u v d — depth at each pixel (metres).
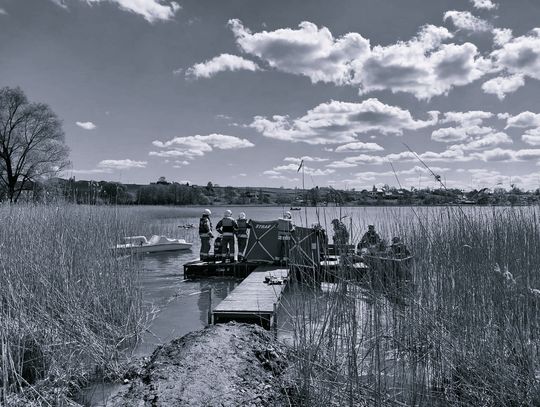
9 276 6.09
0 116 46.44
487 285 4.76
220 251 15.05
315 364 4.53
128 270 8.30
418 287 5.41
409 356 4.68
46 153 48.41
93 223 8.73
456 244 5.43
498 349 4.35
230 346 5.48
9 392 4.62
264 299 8.66
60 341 5.76
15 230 7.53
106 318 7.04
